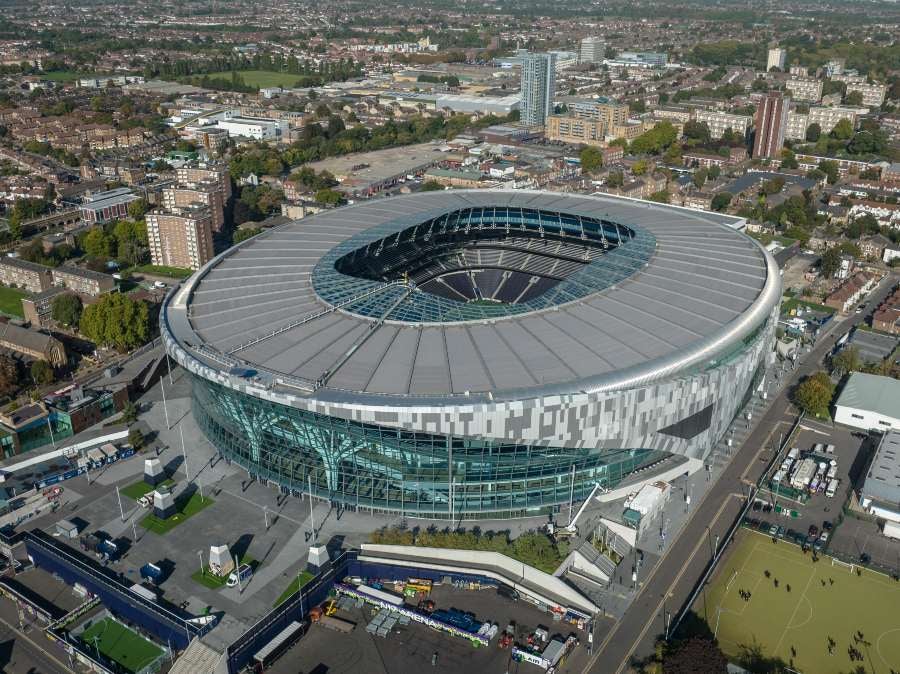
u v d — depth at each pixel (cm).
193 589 16800
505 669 15450
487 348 19100
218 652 15162
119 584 16775
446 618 16588
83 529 18712
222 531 18588
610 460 19200
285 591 16725
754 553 18688
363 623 16738
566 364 18400
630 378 17900
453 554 17688
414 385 17650
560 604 16762
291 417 18162
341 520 18950
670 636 16200
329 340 19688
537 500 18988
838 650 15988
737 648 15975
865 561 18450
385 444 17850
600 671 15388
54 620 16775
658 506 19538
